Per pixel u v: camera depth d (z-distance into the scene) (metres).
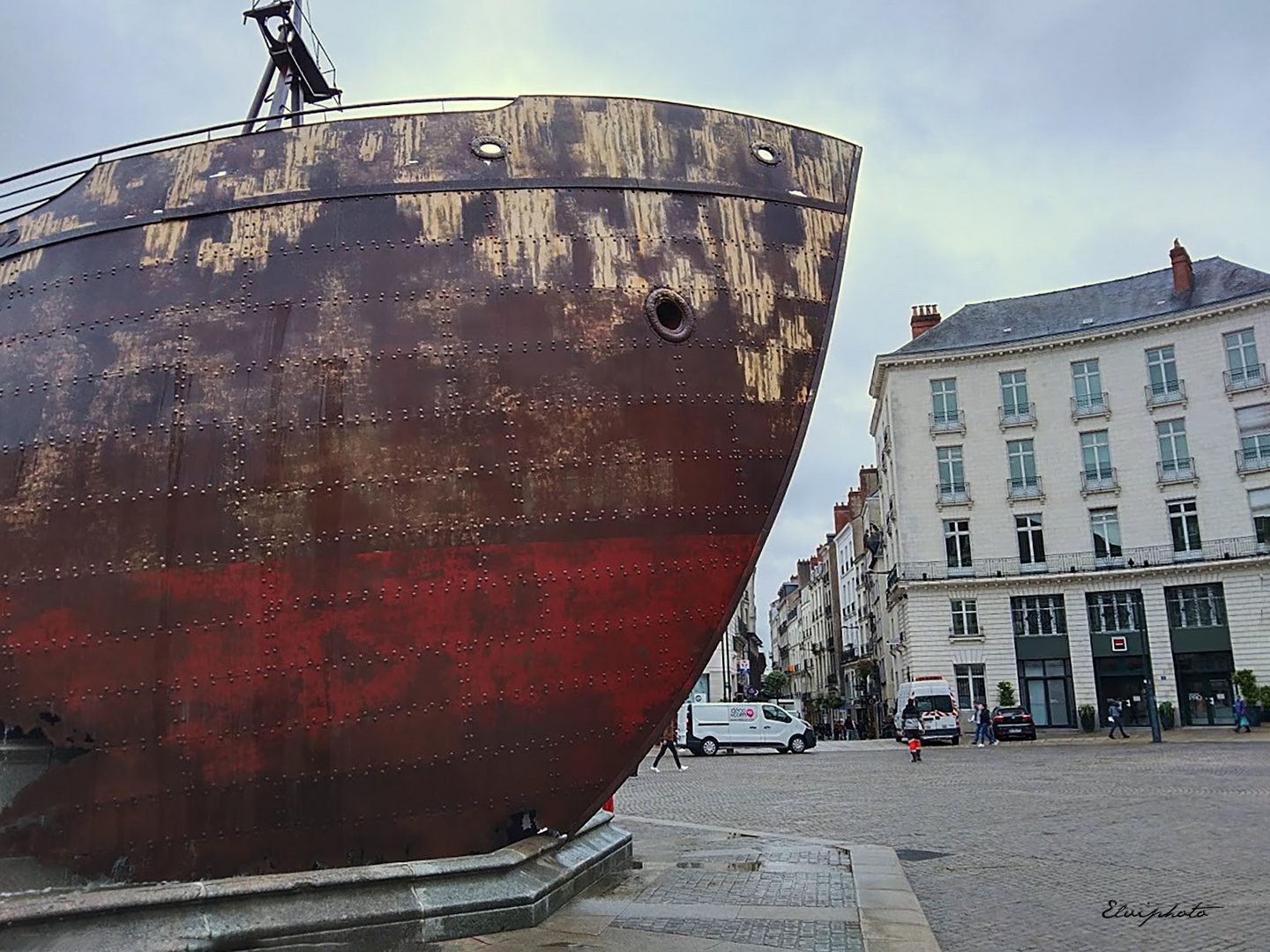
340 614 5.26
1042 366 41.47
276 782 5.13
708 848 9.38
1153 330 39.50
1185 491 38.38
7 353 5.70
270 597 5.23
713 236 6.13
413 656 5.30
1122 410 39.84
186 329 5.55
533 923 5.50
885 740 41.34
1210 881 7.46
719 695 52.56
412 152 5.91
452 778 5.34
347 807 5.19
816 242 6.46
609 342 5.76
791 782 18.95
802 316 6.27
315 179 5.80
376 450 5.41
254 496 5.32
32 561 5.31
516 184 5.89
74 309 5.69
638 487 5.67
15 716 5.18
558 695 5.48
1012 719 35.44
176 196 5.84
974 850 9.32
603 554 5.58
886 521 48.91
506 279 5.72
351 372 5.49
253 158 5.90
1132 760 22.44
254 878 4.88
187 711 5.12
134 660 5.16
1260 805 12.37
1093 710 38.38
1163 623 38.06
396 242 5.71
